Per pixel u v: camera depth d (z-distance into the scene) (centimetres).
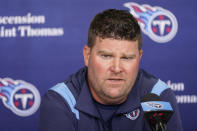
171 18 905
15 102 923
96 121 373
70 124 361
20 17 901
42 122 364
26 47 909
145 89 397
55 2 895
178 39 907
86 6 895
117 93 324
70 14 896
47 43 905
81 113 370
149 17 905
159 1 904
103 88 324
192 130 916
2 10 898
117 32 304
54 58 908
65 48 905
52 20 898
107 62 315
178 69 910
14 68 914
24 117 926
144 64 910
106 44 308
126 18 316
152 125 308
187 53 907
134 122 382
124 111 372
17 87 921
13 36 905
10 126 927
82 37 901
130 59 315
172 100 396
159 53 911
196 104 915
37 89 918
